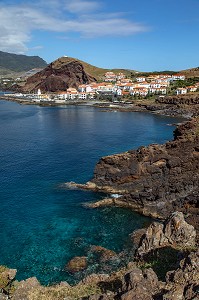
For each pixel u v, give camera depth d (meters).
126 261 43.06
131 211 60.81
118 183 68.38
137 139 124.00
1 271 28.95
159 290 20.12
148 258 35.28
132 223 56.22
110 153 100.38
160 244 37.19
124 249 47.03
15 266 43.34
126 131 141.75
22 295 27.45
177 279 20.72
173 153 66.56
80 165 87.12
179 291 18.73
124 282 22.12
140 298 19.39
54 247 47.97
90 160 92.31
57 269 42.47
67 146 110.50
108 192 68.44
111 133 136.50
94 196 66.75
